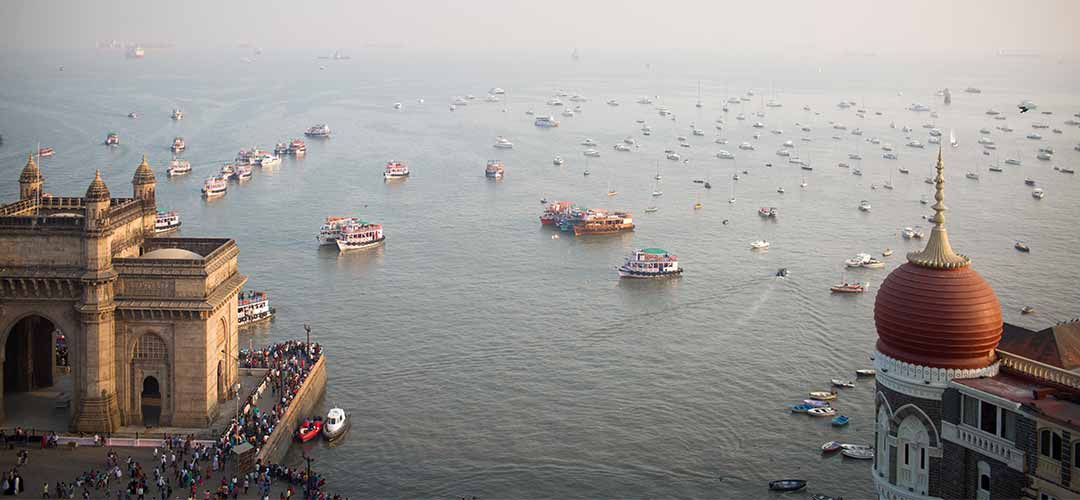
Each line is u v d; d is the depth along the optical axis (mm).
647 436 162250
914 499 92312
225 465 133750
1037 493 83375
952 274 91062
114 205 154625
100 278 139375
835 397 178125
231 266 156375
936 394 90875
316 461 150750
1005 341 99188
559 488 144750
